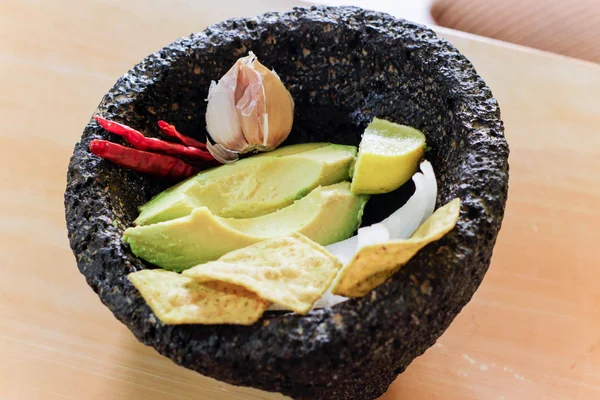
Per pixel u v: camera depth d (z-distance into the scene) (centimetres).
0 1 58
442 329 39
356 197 44
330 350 36
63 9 58
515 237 49
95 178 41
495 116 41
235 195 44
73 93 54
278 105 45
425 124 44
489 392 44
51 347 45
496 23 63
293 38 45
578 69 54
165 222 41
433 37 44
